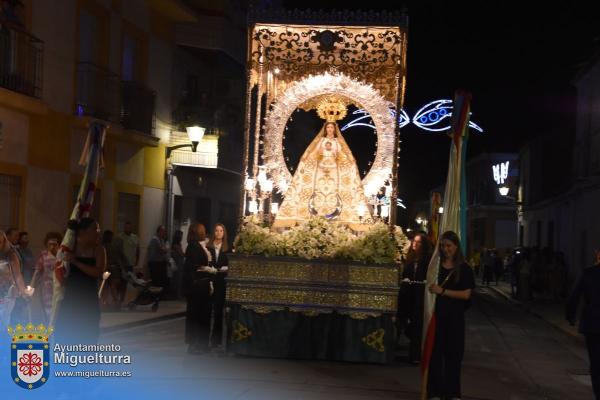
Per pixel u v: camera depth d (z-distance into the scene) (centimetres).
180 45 2395
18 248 1309
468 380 1034
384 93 1289
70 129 1767
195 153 2348
